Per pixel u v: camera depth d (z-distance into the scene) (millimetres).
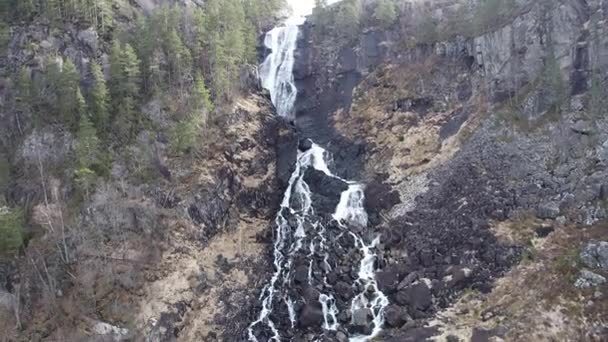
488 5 75188
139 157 61312
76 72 63562
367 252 60250
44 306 50469
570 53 66438
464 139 68500
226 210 63344
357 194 68312
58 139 61375
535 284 49406
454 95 75188
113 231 55469
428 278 54281
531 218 56062
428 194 63875
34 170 59750
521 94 68375
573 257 50250
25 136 61906
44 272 52000
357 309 52750
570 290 47688
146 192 59156
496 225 56250
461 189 61531
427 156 69875
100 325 49719
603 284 46969
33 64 67000
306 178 71875
